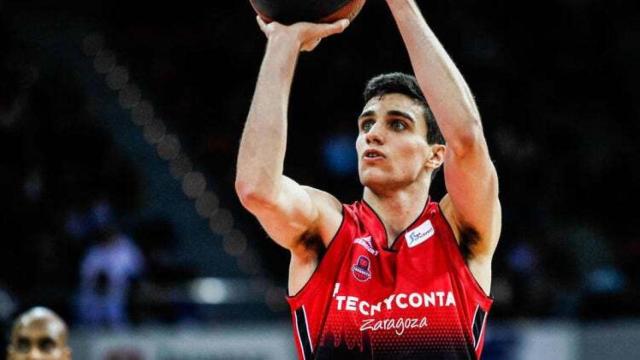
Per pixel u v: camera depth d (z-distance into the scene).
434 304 6.55
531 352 21.86
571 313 24.11
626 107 37.81
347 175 28.78
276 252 28.66
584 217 32.38
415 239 6.72
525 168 31.33
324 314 6.61
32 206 25.83
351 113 31.97
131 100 33.22
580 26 39.16
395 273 6.61
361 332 6.52
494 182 6.63
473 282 6.68
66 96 29.98
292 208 6.54
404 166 6.84
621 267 29.33
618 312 24.16
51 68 32.62
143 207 29.14
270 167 6.37
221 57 34.16
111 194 27.64
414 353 6.49
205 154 31.53
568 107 36.84
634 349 22.00
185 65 34.16
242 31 35.41
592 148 35.44
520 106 34.44
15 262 24.41
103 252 22.81
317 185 28.58
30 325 13.10
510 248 27.72
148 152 31.42
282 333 21.50
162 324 22.55
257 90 6.53
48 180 26.98
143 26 35.91
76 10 36.19
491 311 23.50
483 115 33.25
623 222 32.62
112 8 36.28
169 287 23.78
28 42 34.22
